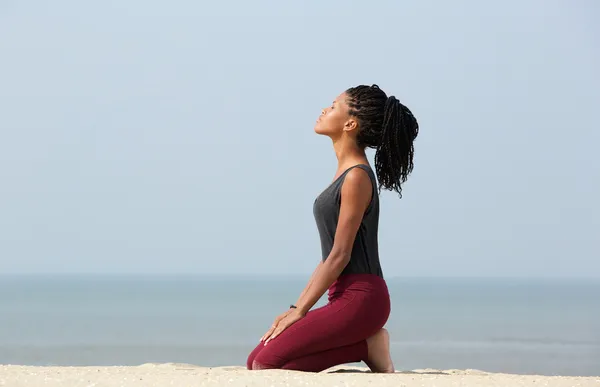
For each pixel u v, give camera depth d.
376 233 5.00
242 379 3.94
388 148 5.07
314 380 3.96
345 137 5.08
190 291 128.75
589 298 101.62
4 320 38.97
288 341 4.84
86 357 21.11
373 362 5.01
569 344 26.75
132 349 23.48
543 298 100.94
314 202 5.07
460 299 94.44
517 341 28.09
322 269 4.84
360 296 4.86
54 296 91.56
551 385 4.06
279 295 101.19
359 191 4.84
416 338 29.64
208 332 31.20
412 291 153.25
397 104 5.08
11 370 4.16
